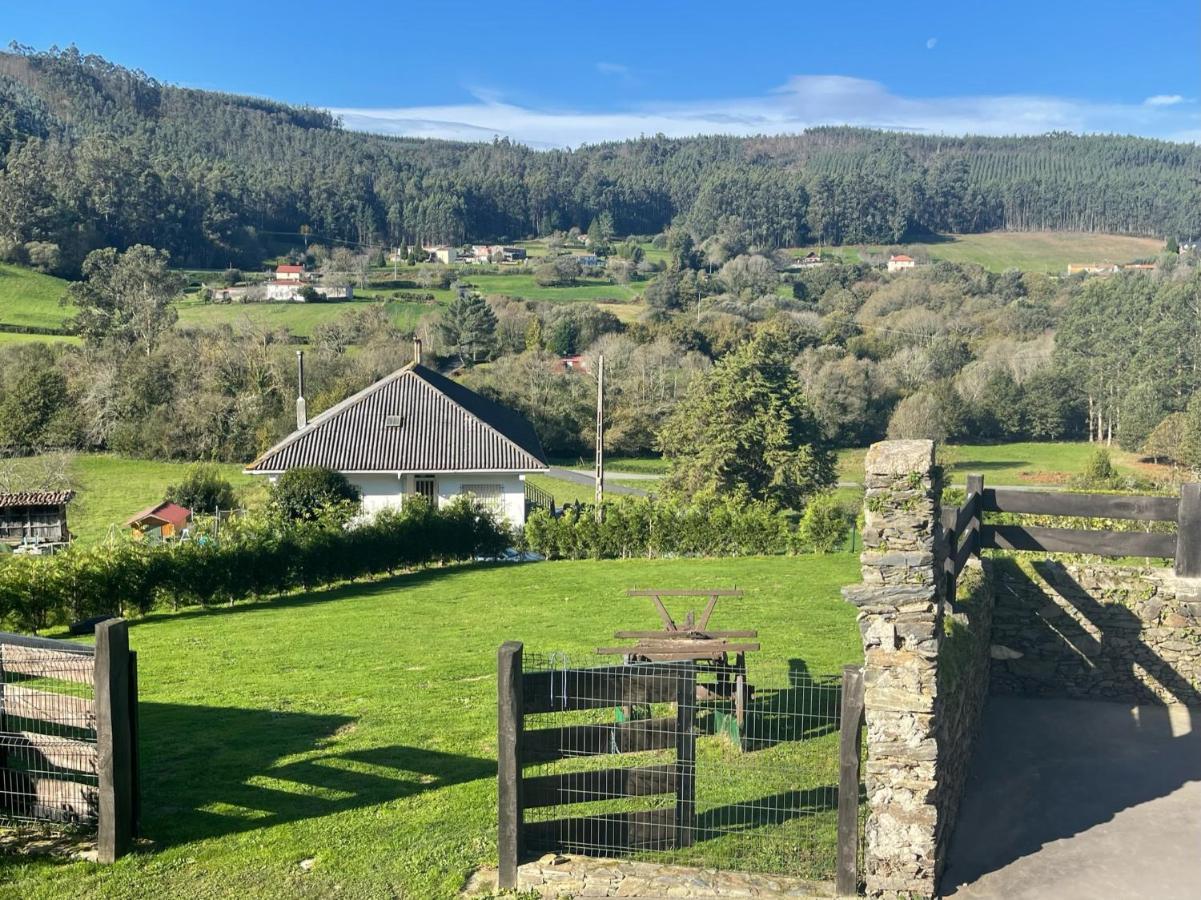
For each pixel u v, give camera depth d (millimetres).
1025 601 13625
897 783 7438
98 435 57906
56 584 18375
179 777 9688
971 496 13102
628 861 7742
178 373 60500
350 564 24391
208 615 19859
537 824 7910
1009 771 10578
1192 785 10109
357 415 37812
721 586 20438
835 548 28203
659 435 49031
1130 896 7664
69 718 8406
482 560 28828
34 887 7555
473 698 12195
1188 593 13055
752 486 45969
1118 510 13320
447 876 7680
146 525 36625
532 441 43219
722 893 7355
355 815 8758
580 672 7828
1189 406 56438
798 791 8984
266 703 12273
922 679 7387
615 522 28516
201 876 7719
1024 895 7672
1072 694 13523
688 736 7969
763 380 45500
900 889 7430
